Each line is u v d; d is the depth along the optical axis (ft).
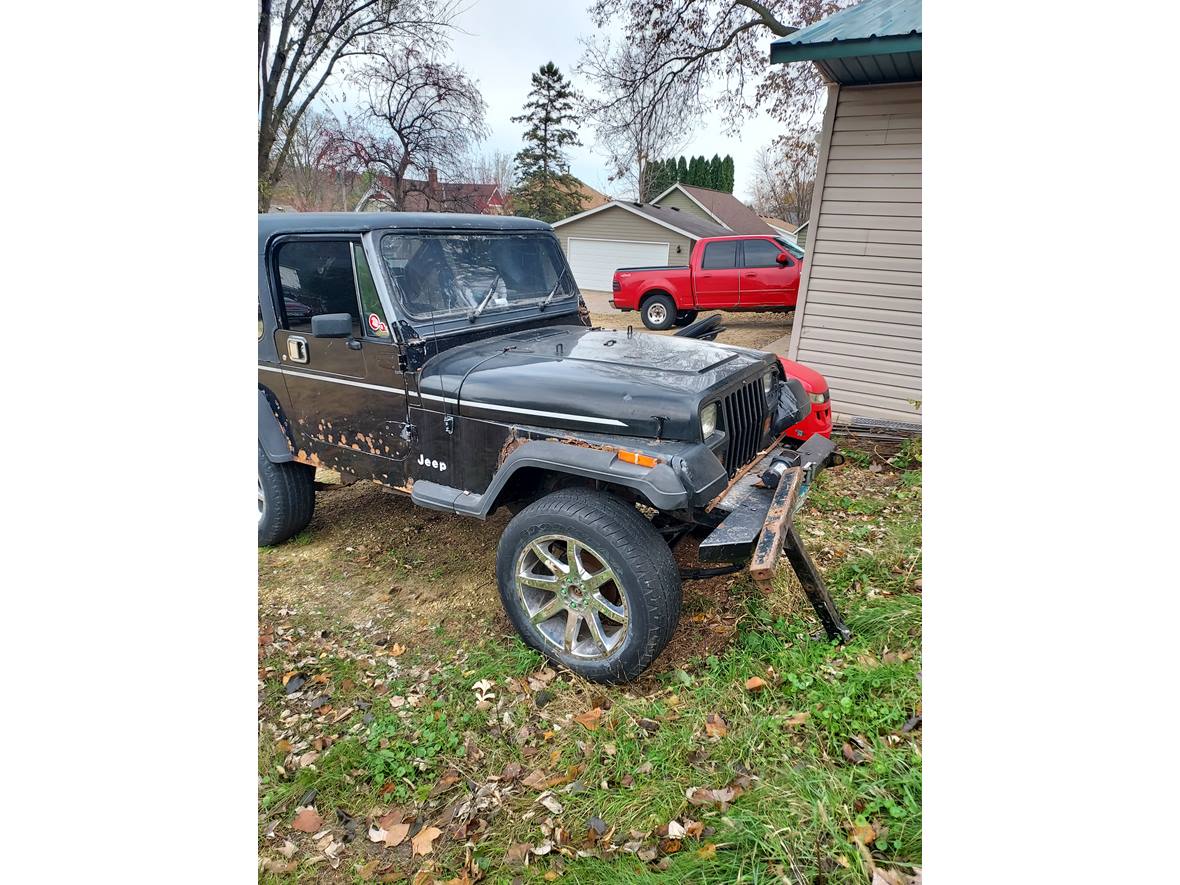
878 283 21.84
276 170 49.24
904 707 8.17
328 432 12.20
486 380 10.04
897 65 18.56
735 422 9.78
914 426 20.07
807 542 12.86
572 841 7.09
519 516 9.48
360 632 11.12
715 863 6.46
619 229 82.99
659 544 8.86
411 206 60.54
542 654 9.78
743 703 8.59
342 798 7.93
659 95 56.39
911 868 6.25
